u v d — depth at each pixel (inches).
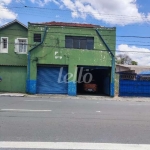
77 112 398.0
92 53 877.8
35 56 861.2
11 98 659.4
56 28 868.6
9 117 330.0
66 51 869.8
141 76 1159.6
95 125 293.6
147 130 275.6
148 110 460.8
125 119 342.3
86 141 223.9
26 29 951.0
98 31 878.4
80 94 915.4
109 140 229.6
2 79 885.8
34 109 418.0
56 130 262.4
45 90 877.8
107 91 925.2
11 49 950.4
